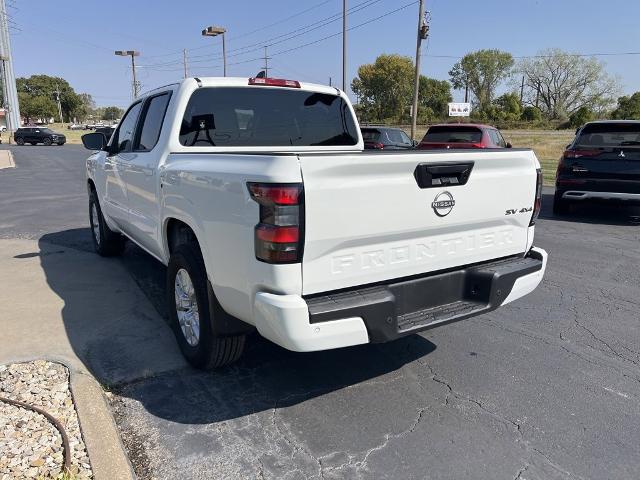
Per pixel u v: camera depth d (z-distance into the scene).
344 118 4.94
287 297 2.65
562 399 3.35
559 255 7.05
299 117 4.64
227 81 4.23
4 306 4.71
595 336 4.35
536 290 5.53
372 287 2.97
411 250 3.06
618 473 2.66
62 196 12.79
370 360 3.87
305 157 2.58
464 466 2.70
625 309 4.98
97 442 2.71
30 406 3.04
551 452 2.82
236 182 2.80
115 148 5.50
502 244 3.55
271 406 3.23
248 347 4.04
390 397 3.36
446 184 3.08
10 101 64.75
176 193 3.59
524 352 4.04
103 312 4.62
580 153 9.42
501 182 3.38
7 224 8.92
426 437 2.94
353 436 2.94
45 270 5.92
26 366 3.58
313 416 3.12
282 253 2.60
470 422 3.09
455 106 59.41
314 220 2.63
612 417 3.16
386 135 16.61
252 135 4.39
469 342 4.21
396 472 2.64
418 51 27.03
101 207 6.22
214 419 3.07
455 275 3.32
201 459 2.72
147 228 4.45
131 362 3.72
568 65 72.06
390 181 2.85
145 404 3.21
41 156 29.94
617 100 71.50
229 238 2.91
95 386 3.27
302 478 2.59
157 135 4.28
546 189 14.55
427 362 3.85
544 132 55.41
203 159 3.33
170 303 3.82
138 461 2.69
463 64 88.06
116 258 6.52
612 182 9.15
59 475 2.45
